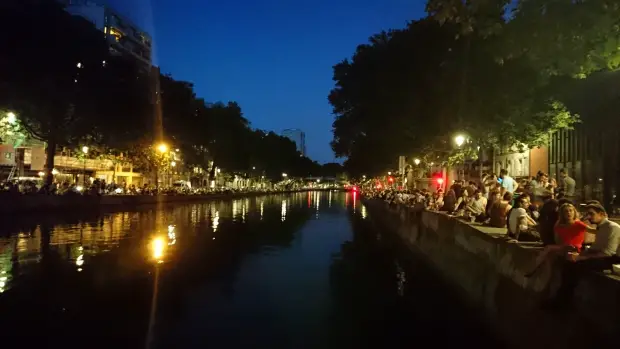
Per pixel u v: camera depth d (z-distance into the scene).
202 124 65.69
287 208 55.66
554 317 7.90
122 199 49.28
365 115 35.62
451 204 22.88
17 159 53.47
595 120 13.09
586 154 24.97
